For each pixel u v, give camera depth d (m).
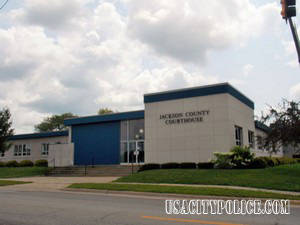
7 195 13.76
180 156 25.09
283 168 19.86
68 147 31.20
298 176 16.88
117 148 30.55
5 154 43.41
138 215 8.73
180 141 25.30
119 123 30.92
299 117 18.33
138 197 13.26
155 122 26.56
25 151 41.88
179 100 25.89
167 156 25.58
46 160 37.34
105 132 31.56
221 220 8.22
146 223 7.65
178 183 17.34
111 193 14.80
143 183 17.72
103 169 26.98
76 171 27.33
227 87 24.33
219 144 23.88
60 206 10.36
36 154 40.72
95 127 32.22
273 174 17.70
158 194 13.66
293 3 8.91
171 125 25.86
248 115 29.31
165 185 15.95
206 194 13.06
